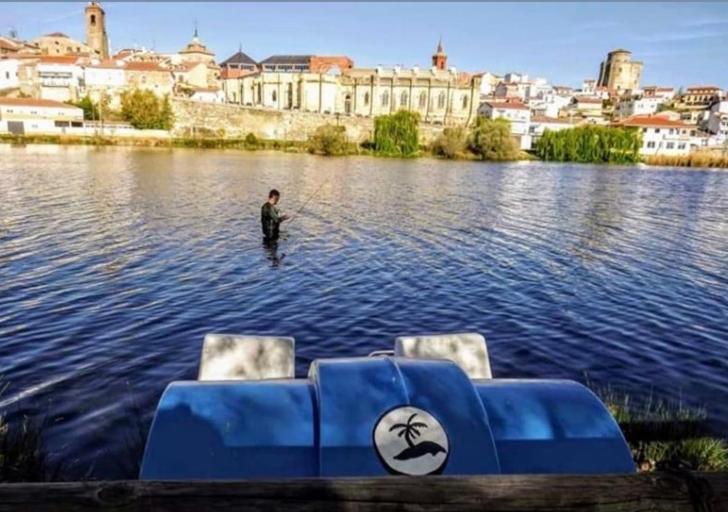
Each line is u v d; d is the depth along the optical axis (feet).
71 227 66.39
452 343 16.72
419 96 386.32
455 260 57.00
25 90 337.52
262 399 10.82
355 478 6.07
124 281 44.50
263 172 156.46
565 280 49.88
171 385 11.56
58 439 20.56
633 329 36.96
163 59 475.31
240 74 460.96
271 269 50.31
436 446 9.59
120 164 160.97
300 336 34.06
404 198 111.04
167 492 5.81
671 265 58.03
